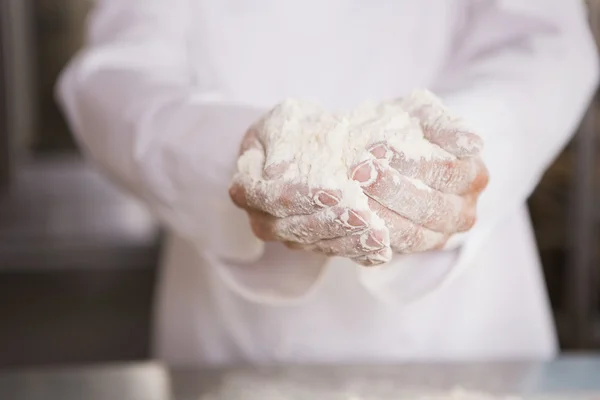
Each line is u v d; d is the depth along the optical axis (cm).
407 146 77
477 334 117
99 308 414
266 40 112
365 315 113
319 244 78
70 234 550
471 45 108
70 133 759
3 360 335
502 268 116
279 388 99
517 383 100
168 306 122
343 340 114
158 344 125
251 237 92
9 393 98
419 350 115
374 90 114
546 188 320
